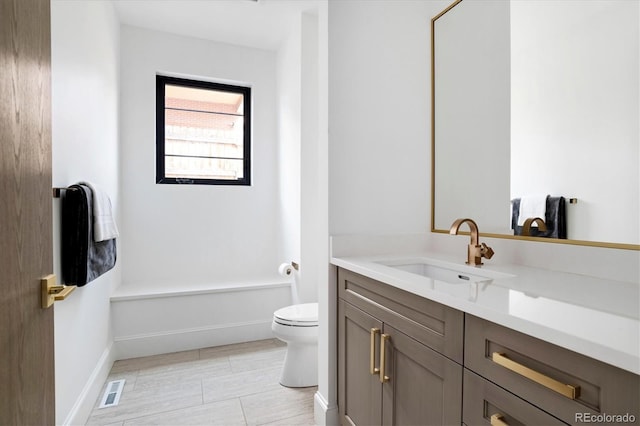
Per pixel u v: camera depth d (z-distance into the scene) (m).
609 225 1.08
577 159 1.17
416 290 1.02
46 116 0.87
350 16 1.70
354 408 1.48
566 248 1.20
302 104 2.66
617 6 1.06
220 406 1.85
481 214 1.59
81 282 1.55
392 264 1.55
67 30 1.56
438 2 1.85
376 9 1.76
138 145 2.86
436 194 1.86
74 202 1.54
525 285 1.01
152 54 2.88
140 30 2.85
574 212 1.18
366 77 1.75
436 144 1.86
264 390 2.02
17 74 0.71
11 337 0.68
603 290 0.95
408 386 1.12
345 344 1.56
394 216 1.82
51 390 0.89
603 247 1.09
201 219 3.06
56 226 1.46
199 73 3.02
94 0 1.97
